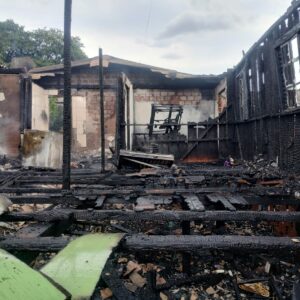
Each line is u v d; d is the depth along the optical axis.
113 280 1.72
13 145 11.42
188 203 3.15
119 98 8.84
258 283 2.76
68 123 3.60
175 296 2.58
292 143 6.04
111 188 4.25
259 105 8.10
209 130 10.82
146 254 3.29
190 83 14.95
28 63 17.19
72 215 2.79
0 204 2.62
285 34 6.16
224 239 2.02
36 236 2.22
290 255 3.10
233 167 7.63
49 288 1.10
